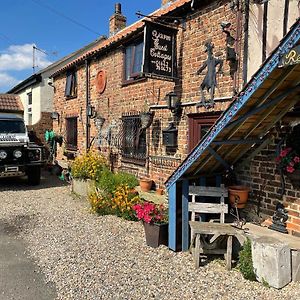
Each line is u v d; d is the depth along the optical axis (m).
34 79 16.98
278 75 3.67
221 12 6.16
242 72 5.71
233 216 5.59
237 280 4.25
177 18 7.16
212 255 5.05
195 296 3.90
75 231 6.45
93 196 7.92
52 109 16.86
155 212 5.60
